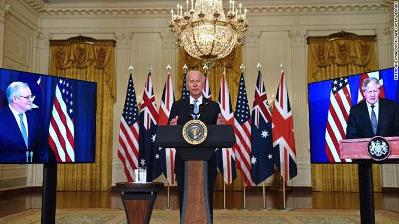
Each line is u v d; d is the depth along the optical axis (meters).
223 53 6.32
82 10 10.64
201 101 3.47
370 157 3.41
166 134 2.85
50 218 3.81
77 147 3.83
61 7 10.63
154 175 6.84
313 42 10.29
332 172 9.95
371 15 10.40
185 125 2.81
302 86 10.29
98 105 10.34
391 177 9.86
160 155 6.81
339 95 3.79
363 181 3.75
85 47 10.48
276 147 6.61
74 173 10.24
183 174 3.17
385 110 3.41
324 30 10.48
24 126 3.54
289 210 6.23
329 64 10.18
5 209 6.18
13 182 9.37
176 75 10.48
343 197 8.45
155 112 7.06
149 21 10.73
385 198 8.22
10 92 3.51
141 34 10.70
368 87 3.54
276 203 7.32
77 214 5.66
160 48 10.62
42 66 10.59
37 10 10.47
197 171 2.85
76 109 3.86
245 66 10.41
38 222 4.84
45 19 10.77
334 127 3.79
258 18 10.60
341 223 4.92
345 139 3.67
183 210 2.82
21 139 3.51
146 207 3.46
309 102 4.13
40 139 3.62
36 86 3.64
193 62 10.29
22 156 3.50
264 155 6.70
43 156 3.62
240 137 6.80
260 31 10.55
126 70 10.57
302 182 9.99
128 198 3.46
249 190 9.84
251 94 10.29
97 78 10.43
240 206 6.88
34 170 10.23
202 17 5.98
